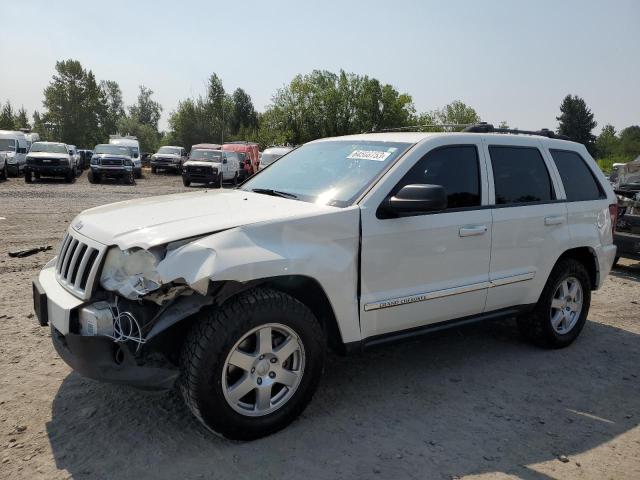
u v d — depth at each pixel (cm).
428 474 311
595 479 314
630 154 9075
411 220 398
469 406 398
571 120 9231
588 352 521
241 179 3050
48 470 302
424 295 405
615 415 394
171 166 3688
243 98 9675
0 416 358
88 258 340
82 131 7512
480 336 550
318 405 390
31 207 1473
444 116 8138
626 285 805
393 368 462
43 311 362
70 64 7362
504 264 459
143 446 328
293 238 348
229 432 328
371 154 430
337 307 364
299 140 6475
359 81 6431
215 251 316
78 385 405
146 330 316
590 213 532
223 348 317
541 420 381
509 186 468
